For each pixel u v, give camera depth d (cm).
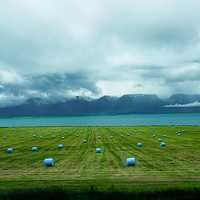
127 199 2827
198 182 3488
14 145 7919
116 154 5919
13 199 2862
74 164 4862
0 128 16900
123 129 14212
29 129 15575
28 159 5522
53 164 4825
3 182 3656
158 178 3738
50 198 2889
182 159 5194
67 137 10106
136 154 5878
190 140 8419
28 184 3522
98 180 3669
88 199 2819
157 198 2817
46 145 7794
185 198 2823
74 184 3459
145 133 11325
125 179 3700
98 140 8794
